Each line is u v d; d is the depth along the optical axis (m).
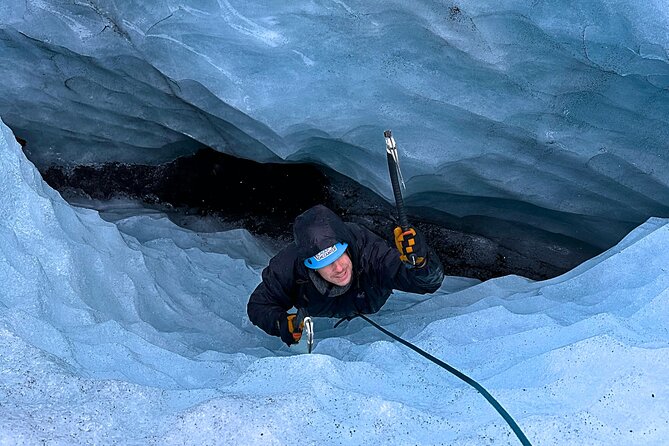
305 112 3.84
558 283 3.52
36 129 4.79
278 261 3.27
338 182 5.21
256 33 3.66
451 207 4.64
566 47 3.40
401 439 2.33
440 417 2.41
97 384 2.43
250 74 3.79
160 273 3.92
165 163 5.22
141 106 4.53
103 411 2.32
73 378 2.43
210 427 2.28
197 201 5.30
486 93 3.67
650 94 3.50
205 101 4.10
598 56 3.37
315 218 3.00
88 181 5.16
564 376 2.53
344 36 3.62
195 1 3.71
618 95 3.55
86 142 4.98
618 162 3.79
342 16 3.56
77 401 2.36
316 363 2.61
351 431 2.34
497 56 3.51
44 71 4.32
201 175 5.26
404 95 3.74
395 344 2.97
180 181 5.26
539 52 3.47
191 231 4.98
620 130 3.66
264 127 4.09
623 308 3.01
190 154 5.20
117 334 2.90
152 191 5.25
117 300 3.30
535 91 3.61
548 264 4.87
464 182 4.22
